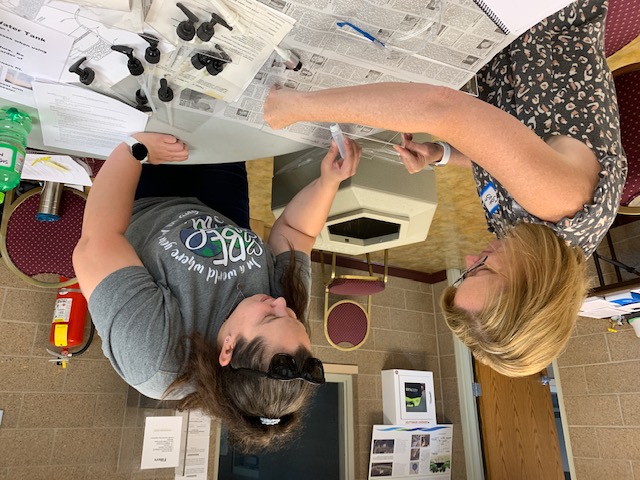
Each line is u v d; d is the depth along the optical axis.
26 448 2.28
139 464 2.52
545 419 3.82
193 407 0.97
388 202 1.58
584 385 2.90
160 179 1.30
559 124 0.94
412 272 4.12
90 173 1.40
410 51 0.92
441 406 3.92
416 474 3.50
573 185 0.77
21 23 0.77
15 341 2.38
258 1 0.79
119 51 0.83
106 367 2.55
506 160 0.72
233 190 1.39
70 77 0.89
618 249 2.84
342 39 0.89
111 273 0.86
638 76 1.37
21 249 1.92
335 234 1.84
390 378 3.59
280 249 1.20
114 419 2.51
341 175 1.18
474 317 0.92
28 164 1.34
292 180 1.61
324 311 3.53
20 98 0.94
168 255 0.97
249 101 1.04
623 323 2.73
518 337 0.84
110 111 0.99
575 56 0.99
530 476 3.63
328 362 3.48
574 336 3.00
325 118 0.84
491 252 0.97
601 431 2.78
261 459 3.65
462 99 0.72
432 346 4.03
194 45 0.84
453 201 2.70
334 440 3.50
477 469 3.60
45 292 2.51
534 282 0.83
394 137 1.37
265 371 0.89
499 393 3.79
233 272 1.01
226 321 0.95
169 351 0.88
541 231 0.86
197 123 1.09
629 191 1.36
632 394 2.69
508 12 0.81
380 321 3.84
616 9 1.19
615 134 0.94
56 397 2.40
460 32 0.88
